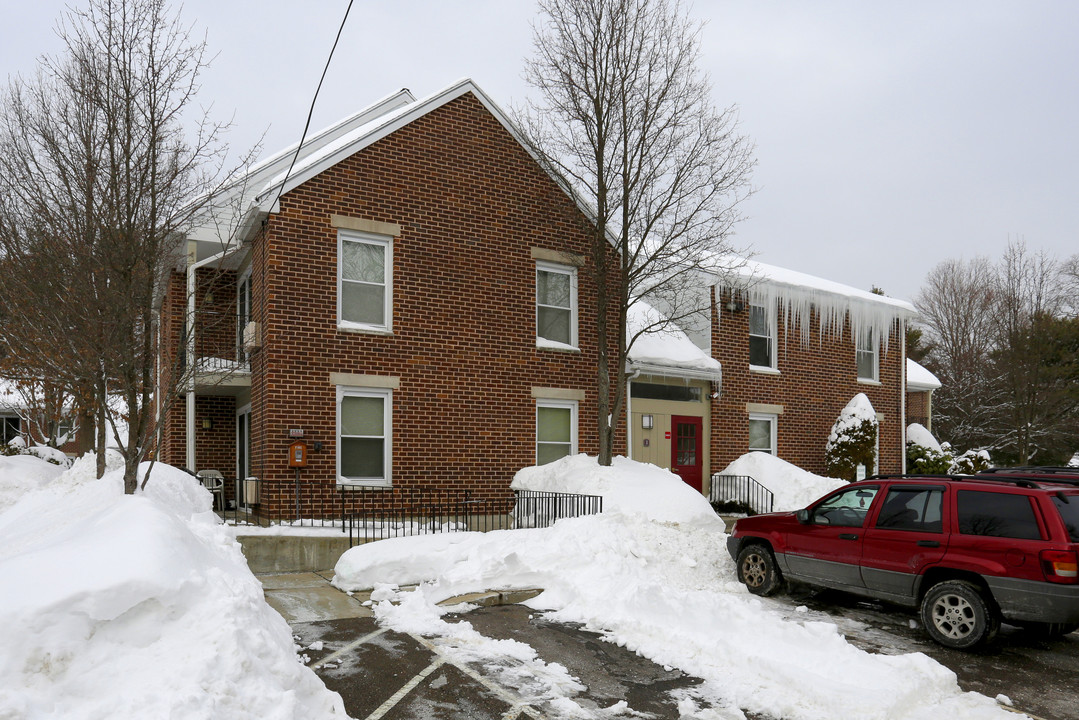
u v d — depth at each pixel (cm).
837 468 1934
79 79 916
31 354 947
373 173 1288
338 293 1248
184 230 1116
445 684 601
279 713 419
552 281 1501
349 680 608
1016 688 638
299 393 1203
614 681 616
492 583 912
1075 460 2938
